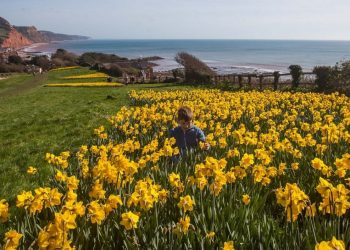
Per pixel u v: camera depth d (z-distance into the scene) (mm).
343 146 6988
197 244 3717
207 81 37062
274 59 133000
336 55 157750
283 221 4512
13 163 9078
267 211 4734
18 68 76250
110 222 4004
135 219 3375
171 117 11367
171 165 6227
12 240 2990
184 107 7469
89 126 13594
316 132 8680
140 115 12719
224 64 109312
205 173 4359
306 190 4992
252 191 4852
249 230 3881
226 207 4270
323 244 2494
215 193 4309
